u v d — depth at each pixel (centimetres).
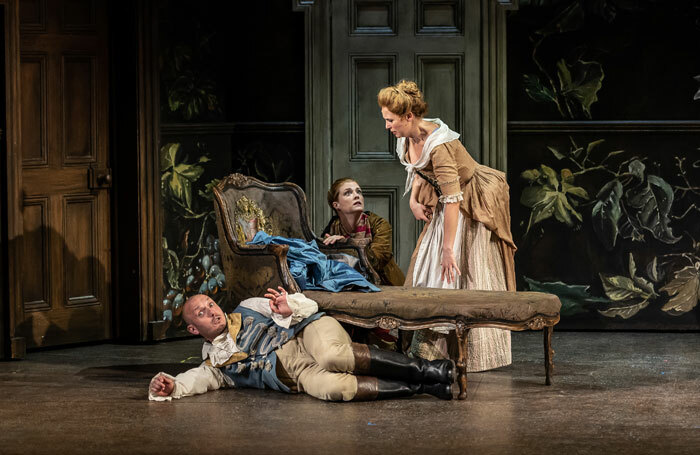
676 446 719
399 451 709
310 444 728
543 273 1209
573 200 1201
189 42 1181
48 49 1098
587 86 1190
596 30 1184
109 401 866
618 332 1203
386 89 925
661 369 990
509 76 1200
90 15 1127
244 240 982
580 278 1205
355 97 1215
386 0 1205
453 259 923
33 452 717
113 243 1157
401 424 779
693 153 1186
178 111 1173
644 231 1195
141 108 1133
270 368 879
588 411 818
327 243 994
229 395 882
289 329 884
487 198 952
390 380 860
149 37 1134
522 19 1193
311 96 1211
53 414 823
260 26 1220
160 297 1160
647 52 1180
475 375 958
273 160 1233
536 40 1193
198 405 846
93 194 1141
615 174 1195
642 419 793
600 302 1204
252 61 1225
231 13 1223
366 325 873
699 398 866
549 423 781
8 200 1041
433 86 1209
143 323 1149
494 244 970
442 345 961
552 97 1195
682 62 1178
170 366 1027
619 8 1179
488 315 850
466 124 1204
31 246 1092
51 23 1098
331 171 1219
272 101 1227
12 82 1038
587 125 1188
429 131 931
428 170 947
